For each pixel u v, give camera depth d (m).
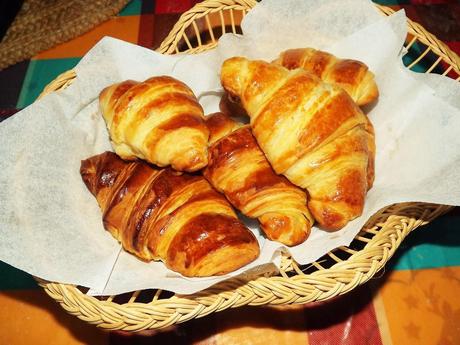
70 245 0.27
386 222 0.25
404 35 0.31
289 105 0.25
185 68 0.32
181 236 0.25
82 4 0.44
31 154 0.29
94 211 0.29
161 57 0.32
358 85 0.29
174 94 0.27
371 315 0.28
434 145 0.29
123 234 0.27
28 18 0.44
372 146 0.29
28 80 0.40
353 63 0.30
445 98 0.30
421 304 0.29
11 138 0.28
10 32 0.43
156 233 0.25
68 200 0.29
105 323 0.23
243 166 0.26
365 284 0.29
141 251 0.26
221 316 0.29
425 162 0.29
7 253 0.25
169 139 0.26
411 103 0.30
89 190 0.30
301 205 0.27
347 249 0.26
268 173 0.26
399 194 0.26
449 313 0.28
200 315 0.23
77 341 0.28
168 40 0.33
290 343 0.28
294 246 0.26
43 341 0.28
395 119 0.31
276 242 0.26
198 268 0.24
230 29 0.41
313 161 0.25
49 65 0.41
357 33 0.32
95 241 0.28
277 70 0.27
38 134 0.29
